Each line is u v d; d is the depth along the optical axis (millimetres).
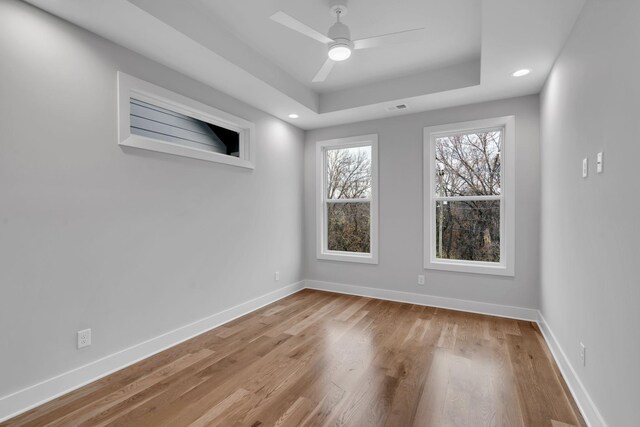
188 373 2273
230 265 3385
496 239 3635
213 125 3287
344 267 4461
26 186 1867
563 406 1891
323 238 4660
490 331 3047
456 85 3227
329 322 3311
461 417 1784
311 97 3865
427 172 3873
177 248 2801
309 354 2574
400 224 4047
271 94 3357
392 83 3559
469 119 3643
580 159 1954
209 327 3111
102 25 2100
